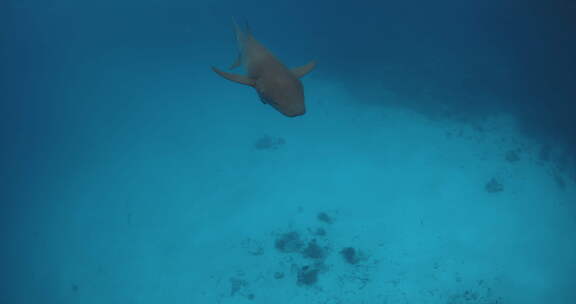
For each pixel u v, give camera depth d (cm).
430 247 1814
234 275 1745
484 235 1864
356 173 2342
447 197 2103
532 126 2603
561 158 2347
